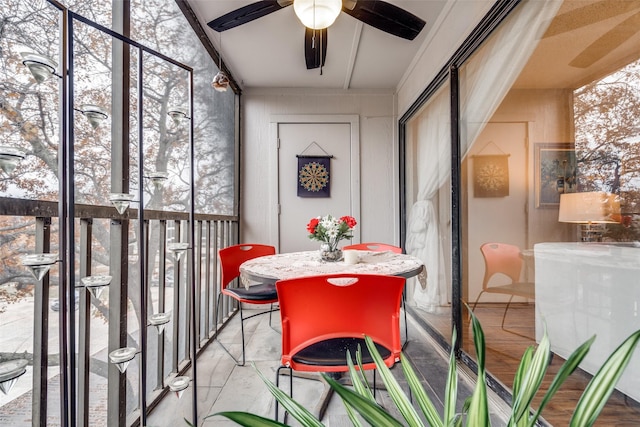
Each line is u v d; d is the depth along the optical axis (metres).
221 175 2.89
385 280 1.13
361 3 1.71
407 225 3.22
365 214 3.38
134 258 1.58
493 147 2.28
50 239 0.98
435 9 2.12
